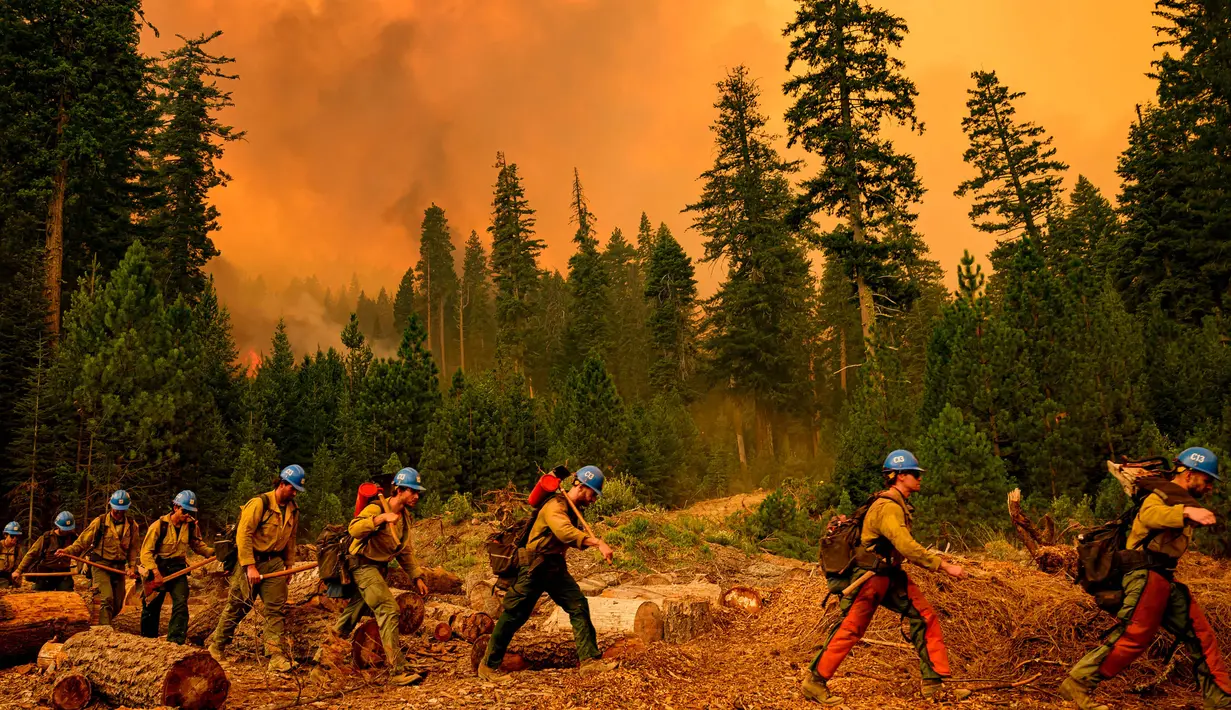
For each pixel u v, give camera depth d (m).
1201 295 31.66
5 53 28.91
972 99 46.38
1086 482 17.84
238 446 29.56
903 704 4.84
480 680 5.77
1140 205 35.06
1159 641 5.42
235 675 6.41
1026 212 44.34
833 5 31.89
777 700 5.05
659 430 38.09
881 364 21.77
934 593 6.54
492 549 5.90
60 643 7.62
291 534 6.96
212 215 41.53
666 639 7.53
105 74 31.25
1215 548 12.70
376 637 6.37
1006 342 19.16
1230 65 32.38
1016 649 5.81
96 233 34.19
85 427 22.77
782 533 17.12
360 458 30.70
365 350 53.12
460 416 29.88
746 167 45.59
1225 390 20.33
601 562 13.22
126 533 9.04
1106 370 18.45
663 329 54.69
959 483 16.08
